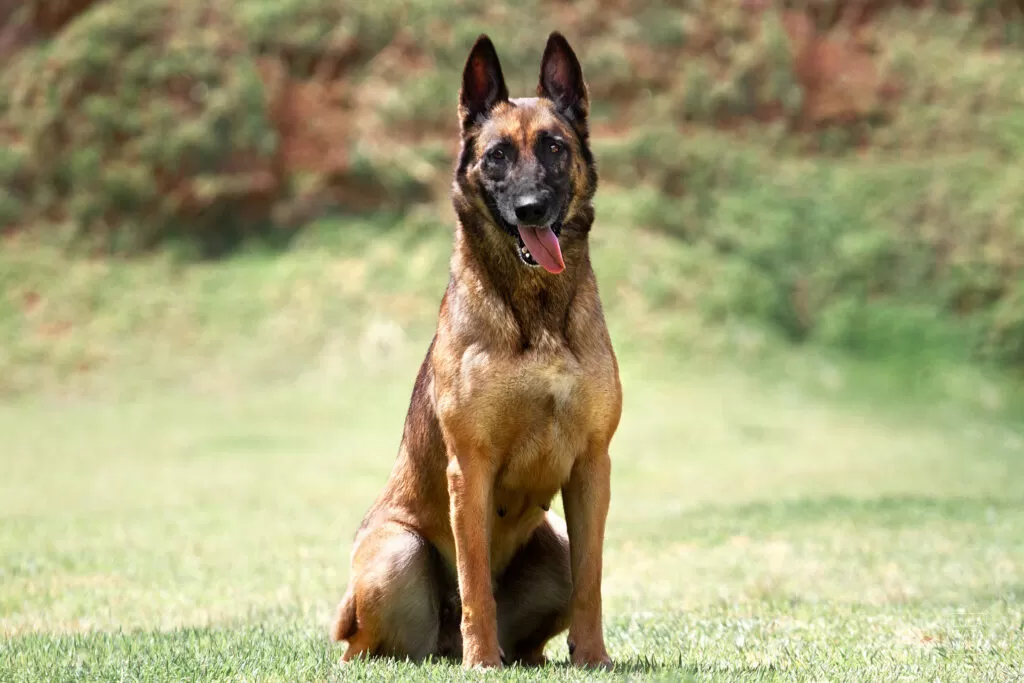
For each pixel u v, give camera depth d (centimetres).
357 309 2541
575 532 532
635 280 2595
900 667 489
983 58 3184
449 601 562
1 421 2114
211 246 2777
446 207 2770
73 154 2742
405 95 2847
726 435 1989
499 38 2878
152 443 1923
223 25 2872
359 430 2041
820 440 1989
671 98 2973
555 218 529
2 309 2528
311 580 845
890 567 846
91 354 2428
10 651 543
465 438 515
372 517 576
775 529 1052
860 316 2669
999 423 2305
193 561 929
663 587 792
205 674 482
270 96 2822
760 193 2877
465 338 521
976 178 2930
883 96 3095
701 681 460
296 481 1564
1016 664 494
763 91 3022
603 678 470
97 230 2747
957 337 2644
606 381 526
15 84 2838
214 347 2464
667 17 3030
